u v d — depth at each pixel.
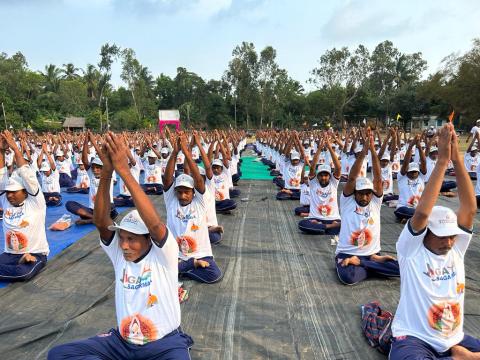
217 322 4.98
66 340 4.61
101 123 49.53
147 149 14.84
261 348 4.42
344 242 6.47
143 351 3.53
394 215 10.72
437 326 3.65
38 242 6.58
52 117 48.06
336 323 4.94
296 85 80.69
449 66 41.81
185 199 6.22
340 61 58.25
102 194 3.54
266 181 17.48
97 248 7.93
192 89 73.56
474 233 8.87
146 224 3.44
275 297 5.68
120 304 3.63
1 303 5.54
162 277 3.62
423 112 55.09
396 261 6.17
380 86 67.81
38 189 6.45
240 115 71.50
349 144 19.23
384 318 4.43
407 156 9.73
